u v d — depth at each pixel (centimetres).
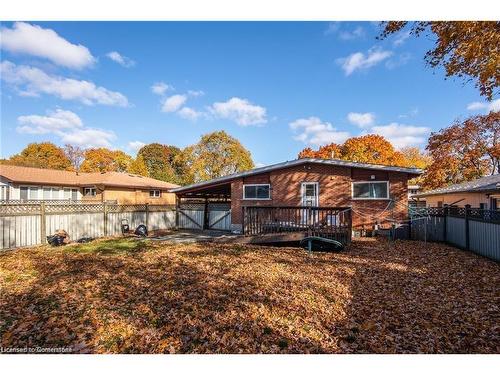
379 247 1095
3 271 734
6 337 404
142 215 1702
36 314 474
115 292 572
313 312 486
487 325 436
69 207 1305
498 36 709
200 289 587
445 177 2878
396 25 928
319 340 401
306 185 1519
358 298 550
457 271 738
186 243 1191
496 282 645
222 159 4178
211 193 1992
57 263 816
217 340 399
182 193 1941
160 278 661
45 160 4588
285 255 932
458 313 479
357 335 412
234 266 775
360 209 1422
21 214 1112
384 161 3994
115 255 925
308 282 640
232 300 531
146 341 398
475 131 2609
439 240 1244
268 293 568
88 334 413
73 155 5594
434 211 1316
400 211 1362
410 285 625
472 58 784
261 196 1594
